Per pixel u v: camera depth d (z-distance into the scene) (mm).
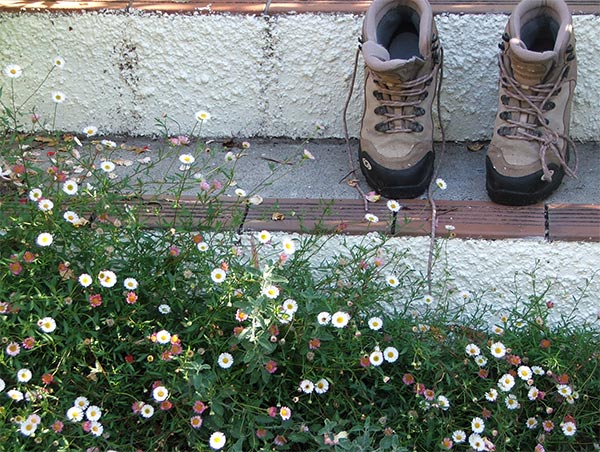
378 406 1137
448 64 1419
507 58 1268
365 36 1300
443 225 1258
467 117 1454
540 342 1170
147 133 1531
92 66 1483
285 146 1500
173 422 1061
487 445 1047
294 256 1207
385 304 1271
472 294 1271
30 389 1062
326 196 1349
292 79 1458
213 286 1128
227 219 1279
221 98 1486
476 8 1395
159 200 1317
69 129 1540
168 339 1047
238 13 1420
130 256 1140
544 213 1271
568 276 1250
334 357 1102
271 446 1077
